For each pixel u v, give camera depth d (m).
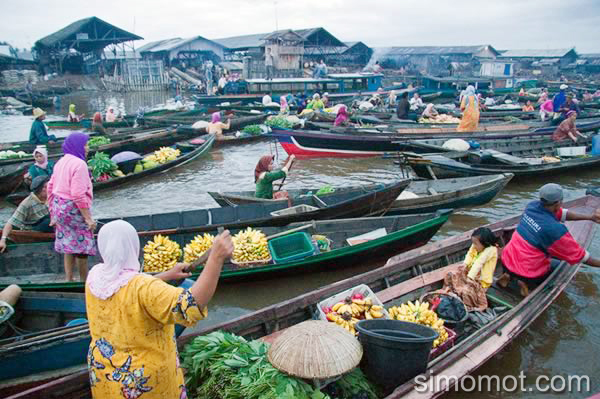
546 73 61.19
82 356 4.58
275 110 26.56
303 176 14.40
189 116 23.20
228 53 54.84
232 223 7.83
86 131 20.09
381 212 9.33
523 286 6.09
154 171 13.91
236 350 4.04
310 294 5.27
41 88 42.41
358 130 16.80
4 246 6.71
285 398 3.43
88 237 6.10
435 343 4.78
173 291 2.43
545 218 5.74
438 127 18.11
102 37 49.31
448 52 62.88
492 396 4.94
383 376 4.11
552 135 16.22
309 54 48.22
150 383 2.63
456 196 9.74
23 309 5.34
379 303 5.30
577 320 6.25
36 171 9.30
